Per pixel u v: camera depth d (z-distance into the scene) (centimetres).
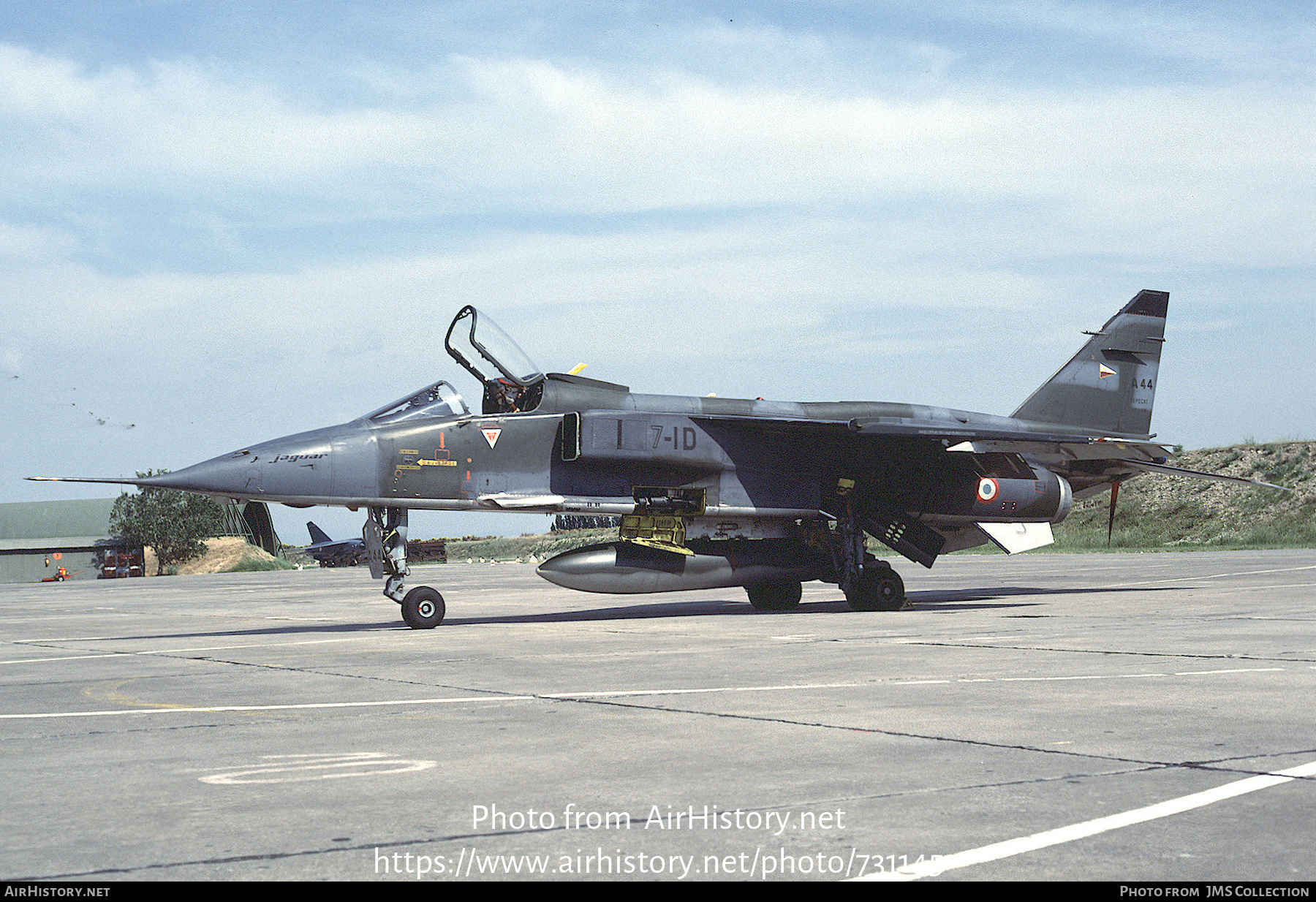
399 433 1431
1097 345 2014
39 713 751
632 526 1630
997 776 509
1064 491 1838
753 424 1633
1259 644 1051
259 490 1349
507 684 853
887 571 1673
